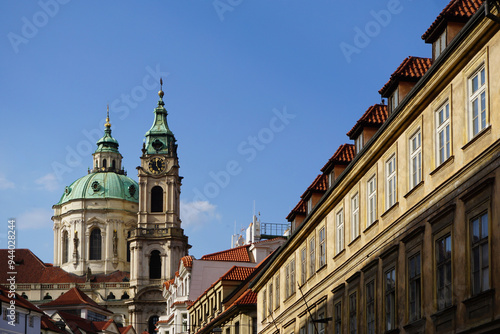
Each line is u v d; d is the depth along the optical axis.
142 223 196.62
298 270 53.84
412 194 33.91
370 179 39.94
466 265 28.14
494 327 25.95
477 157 27.94
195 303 95.31
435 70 31.28
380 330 36.75
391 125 36.09
